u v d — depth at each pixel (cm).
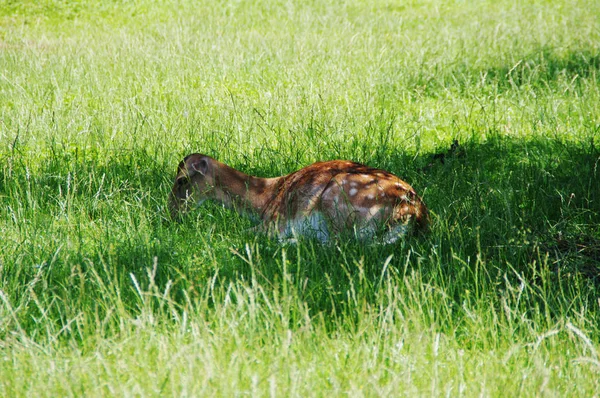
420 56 5100
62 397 1578
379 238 2414
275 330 1834
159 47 5512
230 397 1540
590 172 3000
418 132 3659
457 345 1836
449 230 2433
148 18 7431
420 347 1711
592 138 3231
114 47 5622
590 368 1667
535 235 2458
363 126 3700
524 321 1891
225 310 1847
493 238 2423
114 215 2698
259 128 3616
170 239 2500
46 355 1738
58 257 2317
